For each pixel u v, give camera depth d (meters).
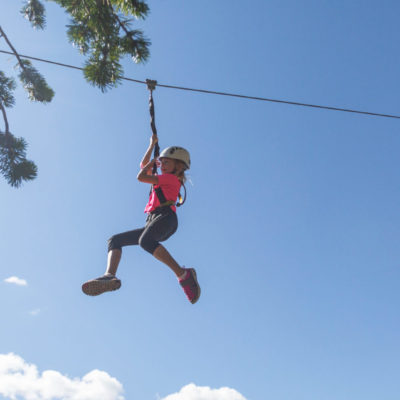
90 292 4.38
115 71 6.05
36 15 6.65
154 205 4.79
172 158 5.01
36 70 6.90
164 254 4.60
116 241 4.73
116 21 6.10
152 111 5.72
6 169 6.73
